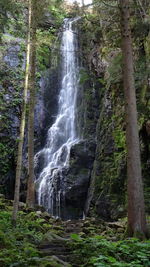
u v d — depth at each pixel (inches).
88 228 418.0
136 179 347.3
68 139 861.2
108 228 432.5
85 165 736.3
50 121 918.4
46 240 326.6
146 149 559.5
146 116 556.4
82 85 887.7
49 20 850.1
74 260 269.1
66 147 793.6
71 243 303.9
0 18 508.4
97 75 855.7
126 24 381.7
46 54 928.9
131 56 378.0
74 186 702.5
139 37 596.4
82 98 874.8
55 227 414.6
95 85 850.8
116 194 605.3
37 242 321.1
